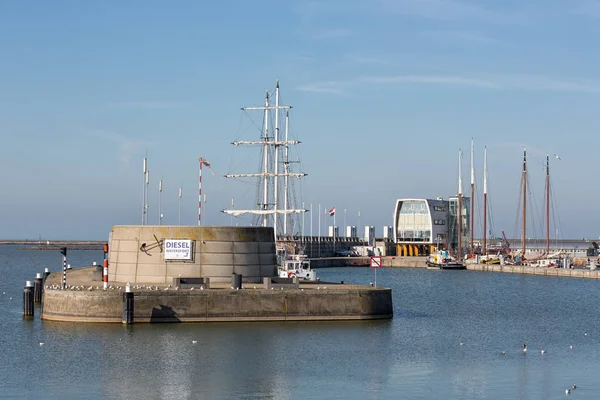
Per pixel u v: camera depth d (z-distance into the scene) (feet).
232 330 310.24
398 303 469.98
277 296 329.31
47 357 265.34
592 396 228.43
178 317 320.50
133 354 270.26
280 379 241.35
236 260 360.89
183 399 220.23
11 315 359.05
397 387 235.20
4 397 220.43
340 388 232.53
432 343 303.27
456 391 232.12
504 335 331.98
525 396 228.02
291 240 605.31
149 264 359.46
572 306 473.67
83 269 534.37
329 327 323.37
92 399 219.61
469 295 549.54
